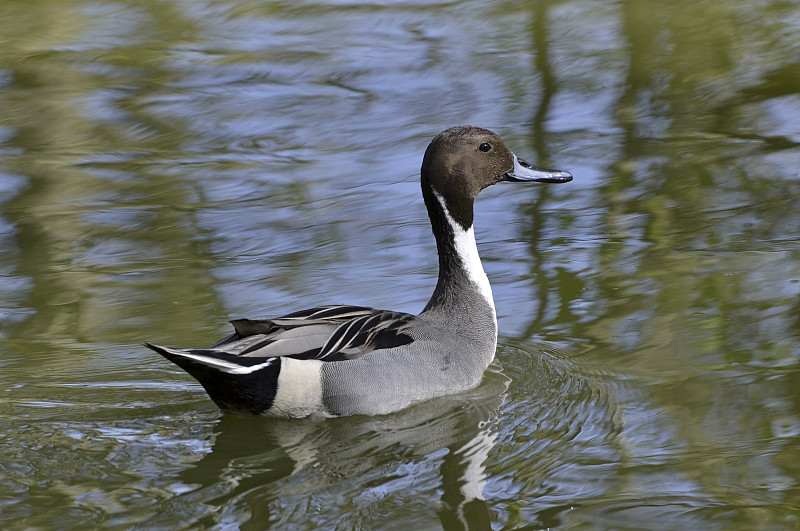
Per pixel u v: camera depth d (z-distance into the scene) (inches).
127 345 460.4
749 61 838.5
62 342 462.9
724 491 329.1
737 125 716.7
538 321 474.9
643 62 845.8
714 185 622.2
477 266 445.7
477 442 377.7
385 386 403.5
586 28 936.9
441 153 447.2
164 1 1029.2
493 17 975.0
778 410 381.1
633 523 313.4
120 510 328.8
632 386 409.7
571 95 788.6
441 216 449.1
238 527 318.0
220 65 876.6
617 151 682.8
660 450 358.6
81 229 596.1
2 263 552.7
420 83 823.7
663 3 998.4
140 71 868.0
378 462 364.2
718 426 372.8
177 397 417.4
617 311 478.3
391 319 423.5
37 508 330.0
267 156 703.7
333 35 940.0
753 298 478.6
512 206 616.1
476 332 435.2
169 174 676.7
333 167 681.0
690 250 538.6
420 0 1033.5
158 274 536.7
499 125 732.0
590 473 346.0
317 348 401.7
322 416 400.5
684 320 463.8
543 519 318.7
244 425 396.5
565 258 539.5
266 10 1007.6
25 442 377.4
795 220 565.9
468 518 321.4
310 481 350.0
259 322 402.3
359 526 318.3
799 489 327.9
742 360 423.8
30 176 673.6
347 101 792.9
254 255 558.3
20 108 789.2
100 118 773.3
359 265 542.0
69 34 952.9
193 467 360.5
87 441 378.9
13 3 1031.6
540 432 382.0
